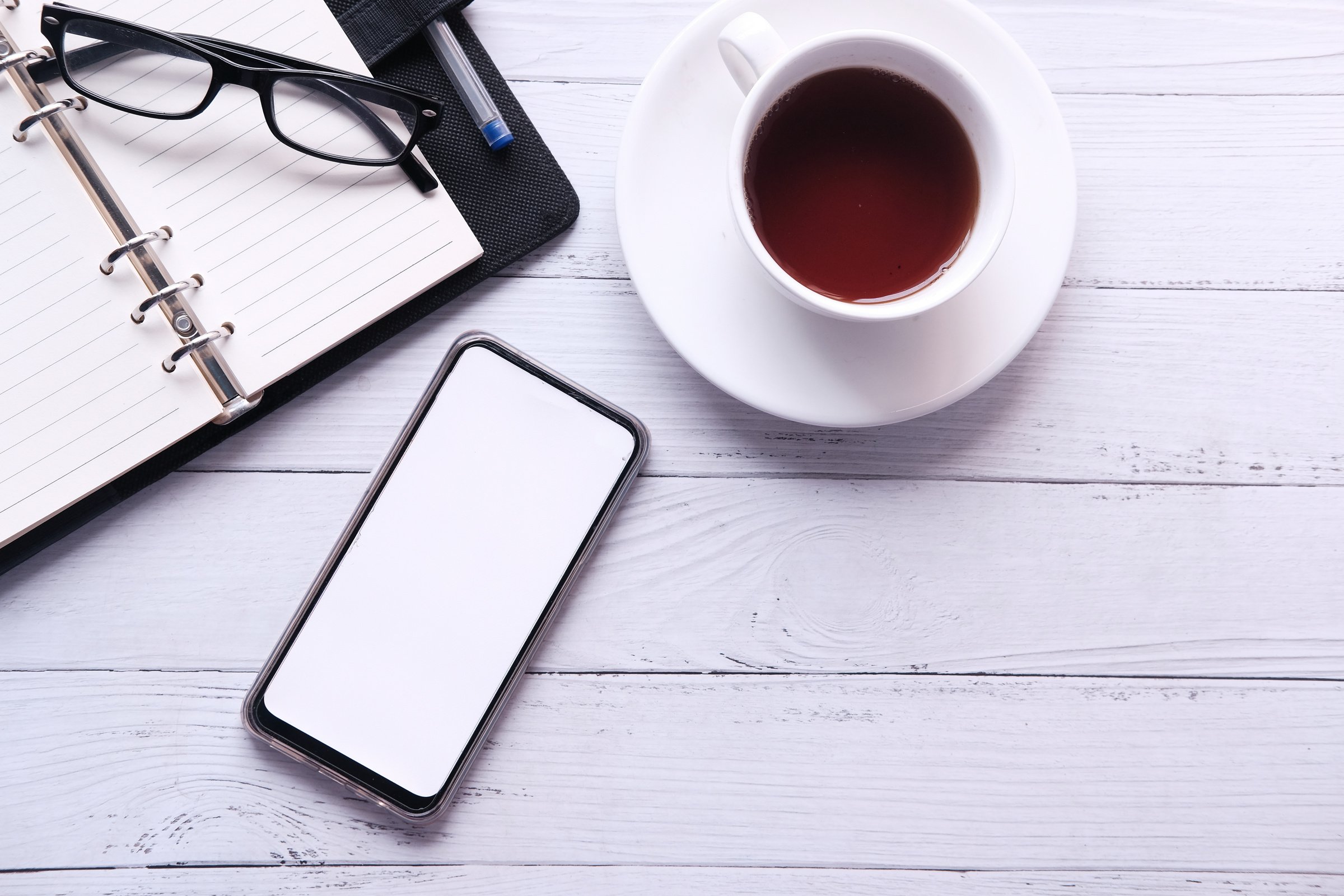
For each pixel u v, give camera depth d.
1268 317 0.63
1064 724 0.64
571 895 0.63
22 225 0.56
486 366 0.60
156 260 0.57
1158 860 0.64
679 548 0.64
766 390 0.56
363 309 0.58
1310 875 0.63
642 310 0.63
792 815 0.64
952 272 0.50
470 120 0.61
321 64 0.58
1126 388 0.63
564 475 0.61
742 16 0.49
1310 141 0.62
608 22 0.62
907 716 0.64
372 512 0.61
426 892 0.63
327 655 0.60
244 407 0.58
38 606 0.62
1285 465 0.63
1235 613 0.64
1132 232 0.63
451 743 0.61
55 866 0.62
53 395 0.56
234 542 0.62
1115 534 0.64
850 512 0.64
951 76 0.49
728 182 0.52
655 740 0.64
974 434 0.64
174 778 0.62
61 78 0.57
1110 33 0.62
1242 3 0.62
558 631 0.63
